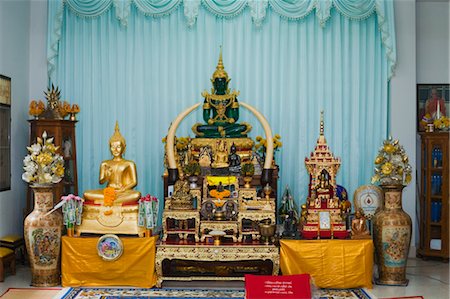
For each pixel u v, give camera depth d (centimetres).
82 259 538
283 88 668
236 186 579
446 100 729
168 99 671
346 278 532
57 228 540
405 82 671
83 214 561
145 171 673
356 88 668
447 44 730
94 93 673
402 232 545
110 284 541
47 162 539
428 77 731
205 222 554
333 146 670
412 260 667
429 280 573
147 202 543
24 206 662
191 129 656
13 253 583
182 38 670
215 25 670
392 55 654
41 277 541
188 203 559
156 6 659
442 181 660
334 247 533
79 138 675
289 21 669
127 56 671
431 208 665
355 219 554
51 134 614
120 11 653
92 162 675
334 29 668
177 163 609
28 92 671
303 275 427
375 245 564
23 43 657
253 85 670
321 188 566
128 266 536
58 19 658
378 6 647
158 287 537
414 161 669
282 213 623
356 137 668
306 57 668
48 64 666
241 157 610
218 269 569
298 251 531
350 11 655
